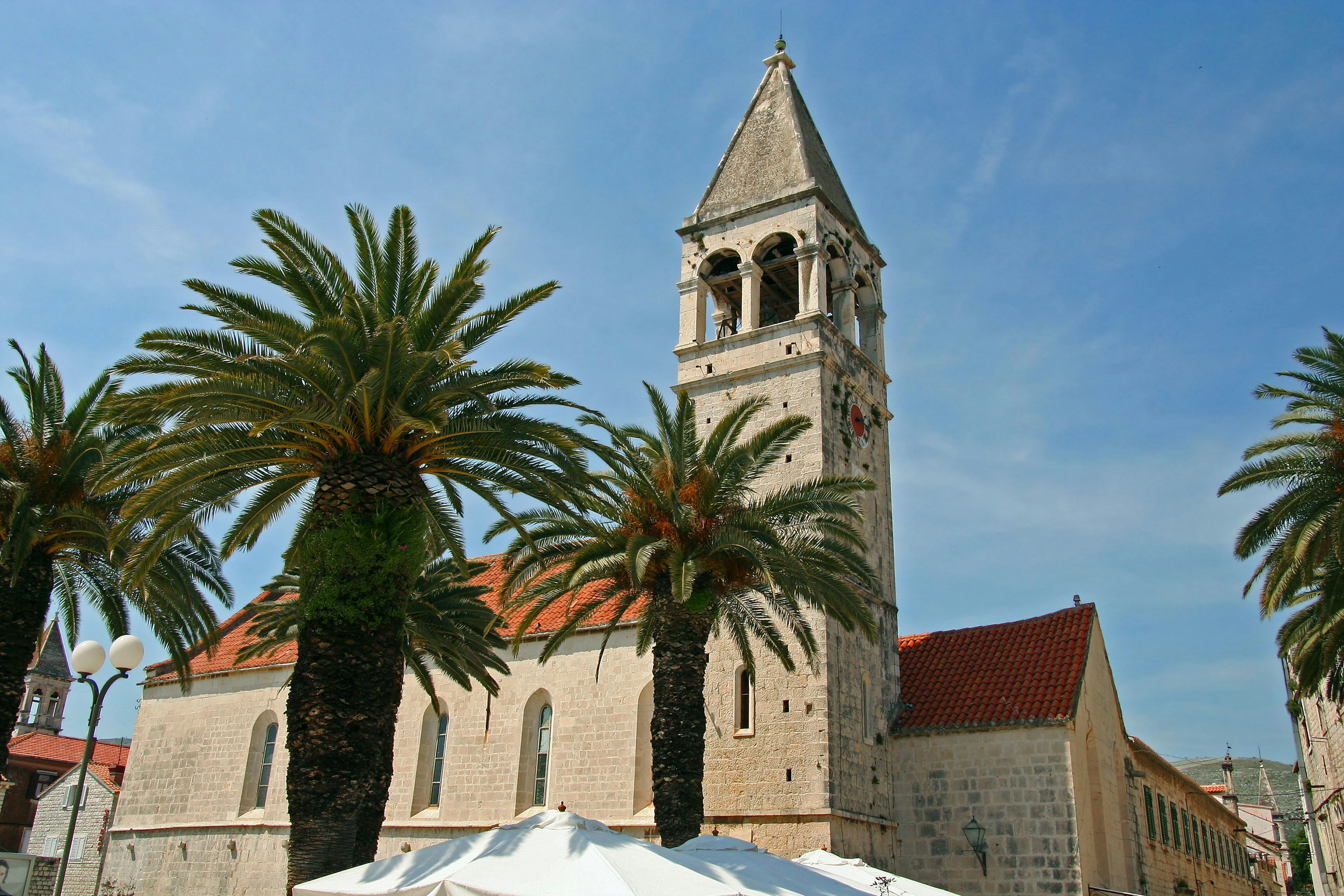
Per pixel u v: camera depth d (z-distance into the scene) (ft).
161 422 86.07
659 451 96.73
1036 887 109.91
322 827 68.85
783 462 130.21
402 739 141.79
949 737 121.39
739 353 139.85
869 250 157.89
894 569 141.08
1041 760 114.32
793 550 95.86
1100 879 114.52
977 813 116.37
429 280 82.48
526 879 52.70
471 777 133.18
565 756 126.31
